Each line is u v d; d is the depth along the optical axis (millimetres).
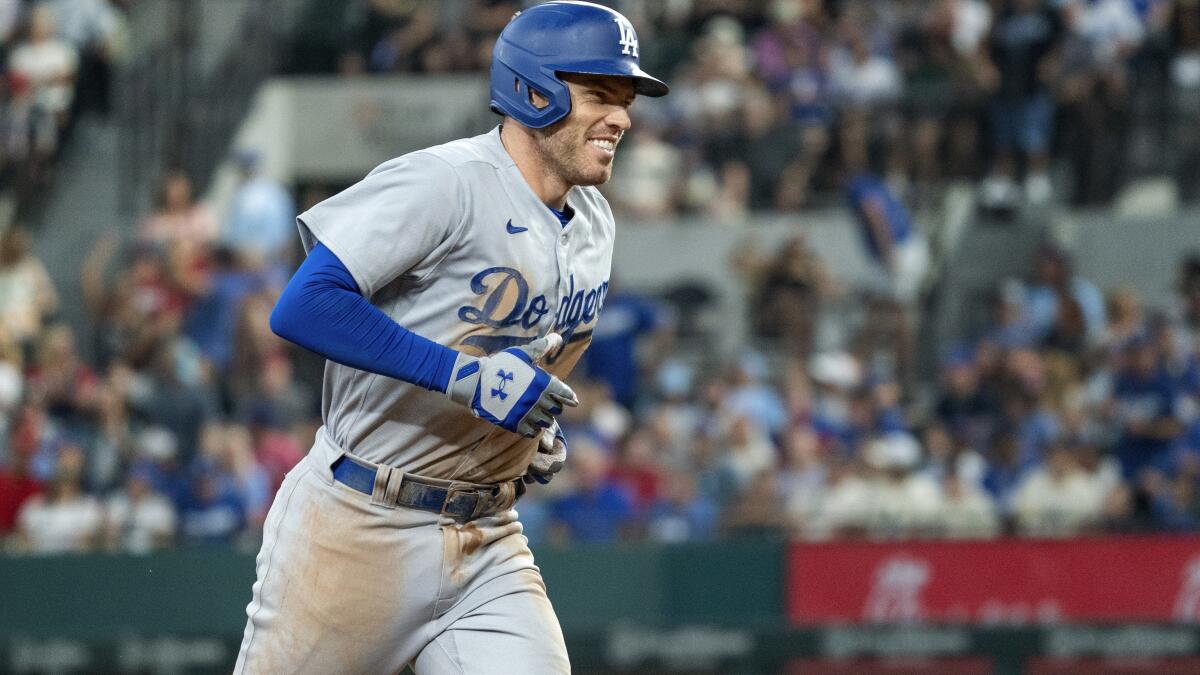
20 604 27703
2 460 31578
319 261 10867
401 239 10922
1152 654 26922
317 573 11727
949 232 39719
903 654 27406
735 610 27641
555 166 11453
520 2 46406
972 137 41406
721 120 41469
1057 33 41625
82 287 42094
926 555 27531
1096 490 30062
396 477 11617
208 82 45594
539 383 10969
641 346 35656
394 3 46812
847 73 41906
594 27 11203
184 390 33094
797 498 29875
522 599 11984
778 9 44719
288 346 38031
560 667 11883
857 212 38844
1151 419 31625
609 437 32062
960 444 31969
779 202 40562
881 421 32875
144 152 44688
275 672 11852
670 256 39938
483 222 11211
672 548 27766
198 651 27641
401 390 11422
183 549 27906
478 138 11625
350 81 45906
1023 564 27344
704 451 31219
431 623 11938
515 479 12242
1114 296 36094
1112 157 41125
